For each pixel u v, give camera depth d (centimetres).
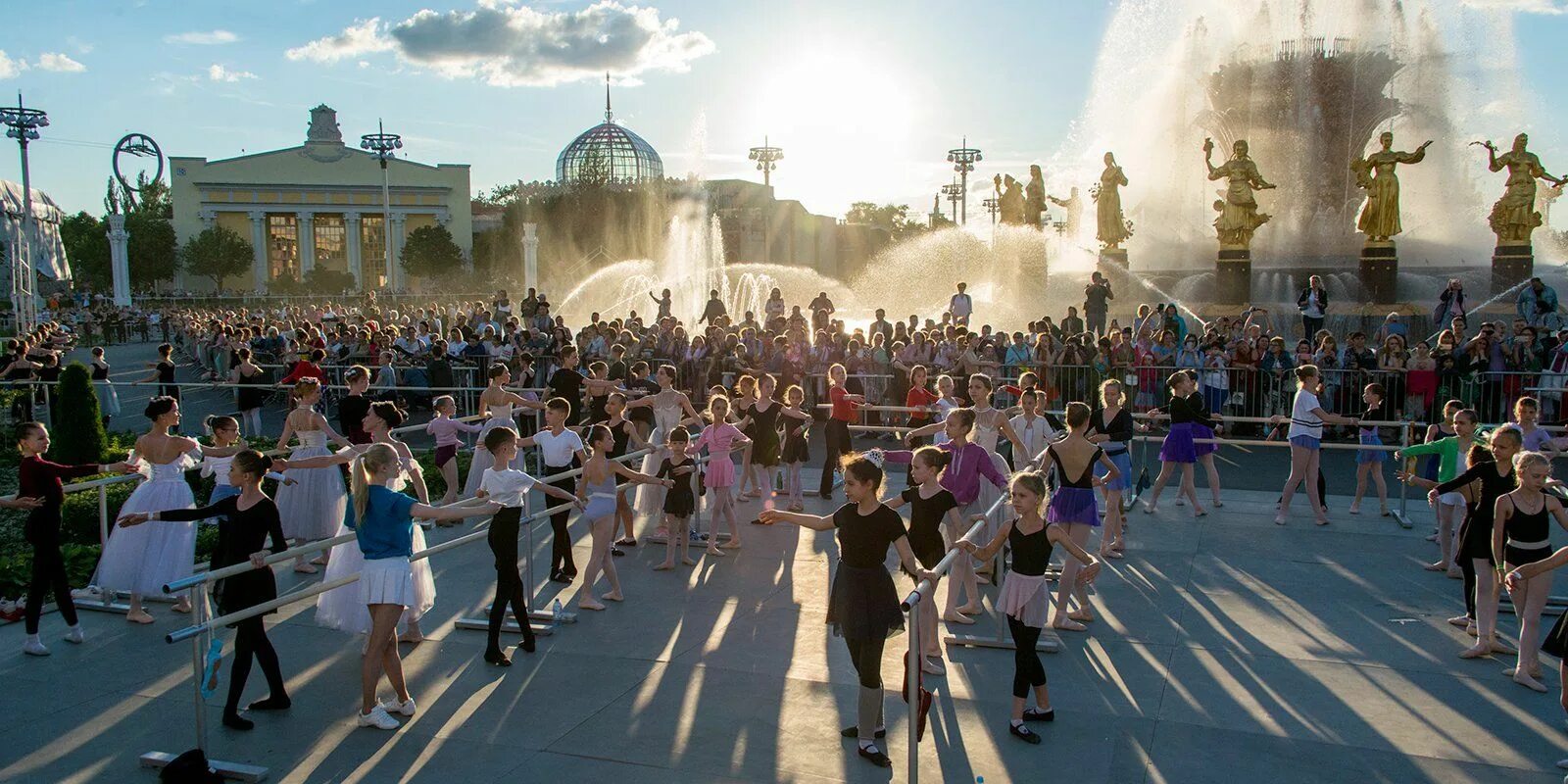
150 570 880
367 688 668
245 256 8056
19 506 796
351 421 1173
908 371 1844
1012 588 661
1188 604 921
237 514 676
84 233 8956
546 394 1603
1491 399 1617
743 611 909
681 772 606
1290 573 1014
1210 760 618
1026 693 653
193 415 2278
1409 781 589
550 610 893
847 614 619
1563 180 2447
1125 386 1770
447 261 7738
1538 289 2008
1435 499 1000
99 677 759
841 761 619
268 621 885
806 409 1953
